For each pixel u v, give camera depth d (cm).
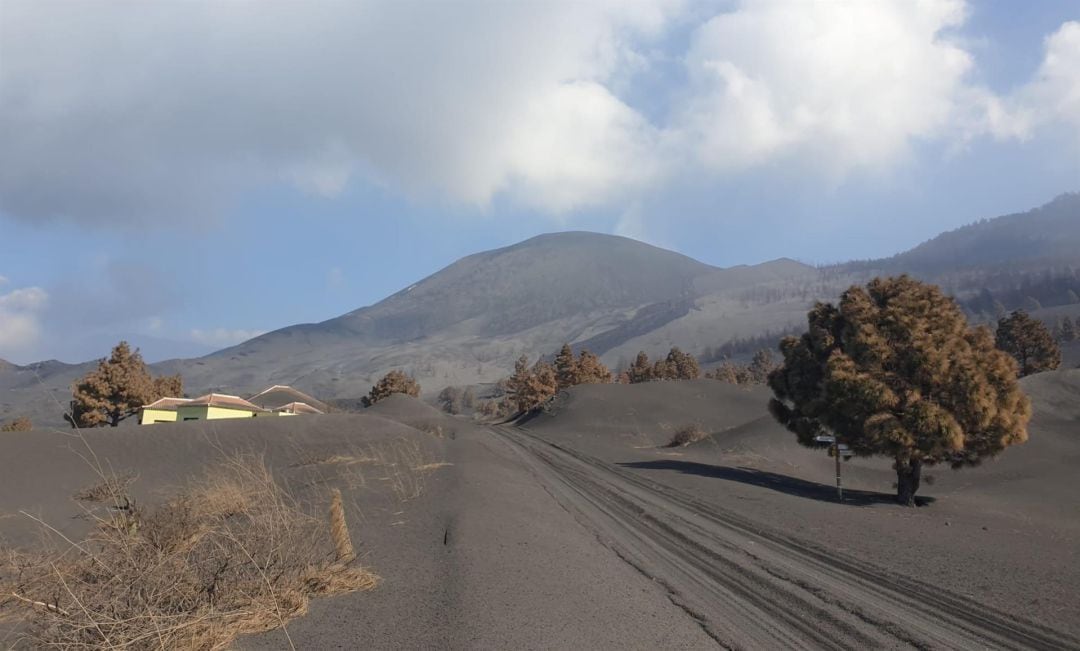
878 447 2459
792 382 3155
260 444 3269
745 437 4616
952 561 1234
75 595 657
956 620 862
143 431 3328
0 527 1437
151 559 728
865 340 2458
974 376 2362
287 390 8800
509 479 2117
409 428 3978
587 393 7756
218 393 6262
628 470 3155
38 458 2662
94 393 5769
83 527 1224
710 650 704
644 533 1462
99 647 620
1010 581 1078
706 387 7875
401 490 1670
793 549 1343
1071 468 3412
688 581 1019
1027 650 758
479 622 721
